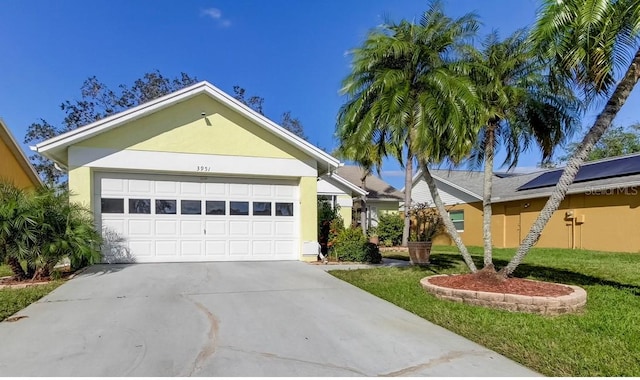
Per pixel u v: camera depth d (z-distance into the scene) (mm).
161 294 6484
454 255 15016
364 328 4820
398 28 7676
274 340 4305
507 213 19594
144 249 10070
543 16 6031
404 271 9570
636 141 29547
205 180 10641
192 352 3904
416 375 3436
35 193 8102
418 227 18016
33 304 5820
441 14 7602
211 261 10508
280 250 11164
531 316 5469
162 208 10258
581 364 3736
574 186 15953
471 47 7715
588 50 5871
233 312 5426
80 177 9438
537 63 7426
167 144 10164
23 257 7512
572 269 10352
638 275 9297
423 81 7371
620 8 5656
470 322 5152
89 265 9336
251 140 10820
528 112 8195
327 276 8523
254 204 11023
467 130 6957
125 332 4516
